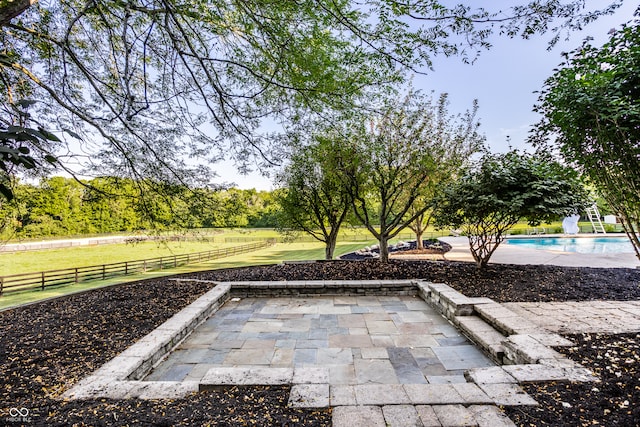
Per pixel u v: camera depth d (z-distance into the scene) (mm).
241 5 2768
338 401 2018
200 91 3238
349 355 3264
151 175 4051
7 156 929
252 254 19984
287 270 7137
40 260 18688
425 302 5180
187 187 4172
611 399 1907
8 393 2279
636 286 4824
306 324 4238
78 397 2158
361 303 5172
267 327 4152
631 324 3209
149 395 2182
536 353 2553
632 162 2211
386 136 7203
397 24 2346
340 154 7262
